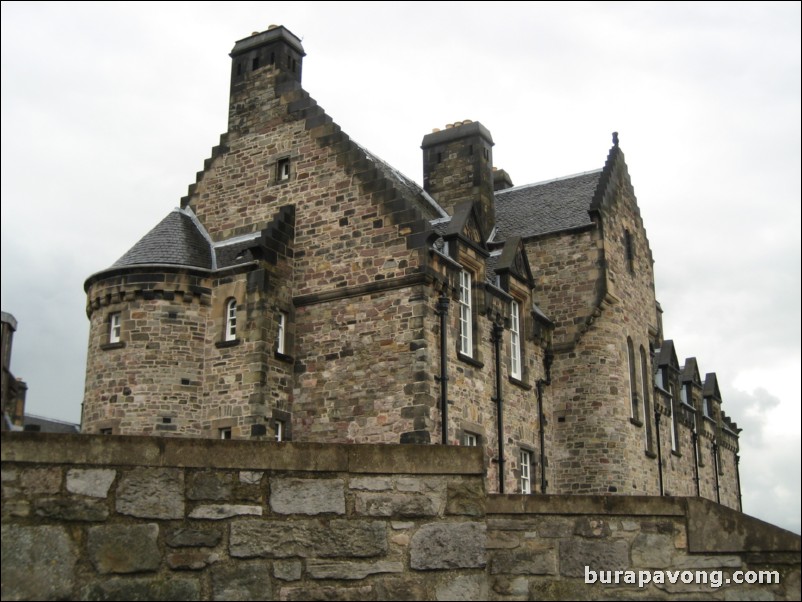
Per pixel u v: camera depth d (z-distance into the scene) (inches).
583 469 1262.3
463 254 1095.6
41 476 321.1
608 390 1285.7
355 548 354.6
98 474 329.4
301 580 346.6
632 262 1460.4
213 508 342.6
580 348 1315.2
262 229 1112.2
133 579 326.0
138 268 1034.1
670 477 1577.3
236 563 340.8
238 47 1222.9
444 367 989.2
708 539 395.2
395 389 972.6
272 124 1157.1
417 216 1007.0
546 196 1491.1
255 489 350.0
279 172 1139.3
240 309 1022.4
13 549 312.0
